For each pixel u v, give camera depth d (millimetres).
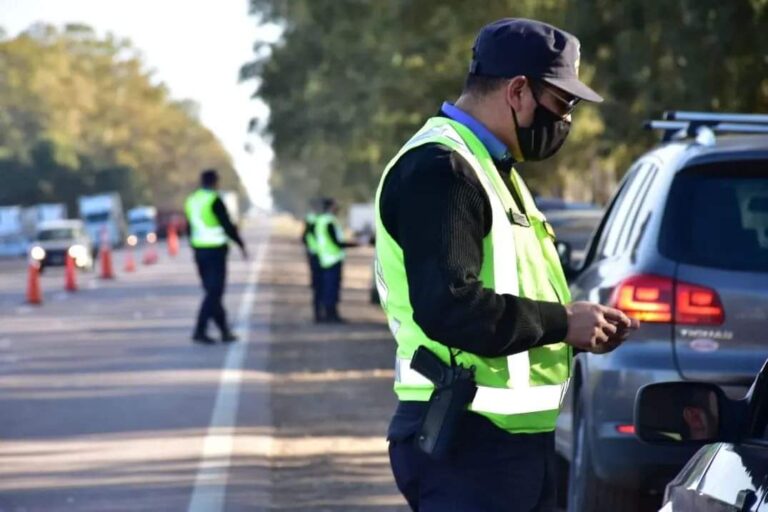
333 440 14781
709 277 8703
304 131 74375
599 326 5109
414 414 5281
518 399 5203
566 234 20000
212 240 25094
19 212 92688
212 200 24922
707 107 23234
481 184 5102
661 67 25375
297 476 12820
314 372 21062
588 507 9406
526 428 5242
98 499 11781
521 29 5270
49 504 11602
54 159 152750
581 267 10820
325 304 30812
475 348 4973
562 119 5324
